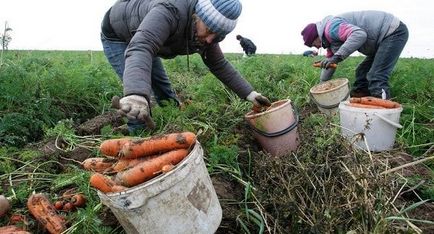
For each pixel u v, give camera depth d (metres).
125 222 0.77
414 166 1.33
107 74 2.41
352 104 1.45
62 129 1.43
